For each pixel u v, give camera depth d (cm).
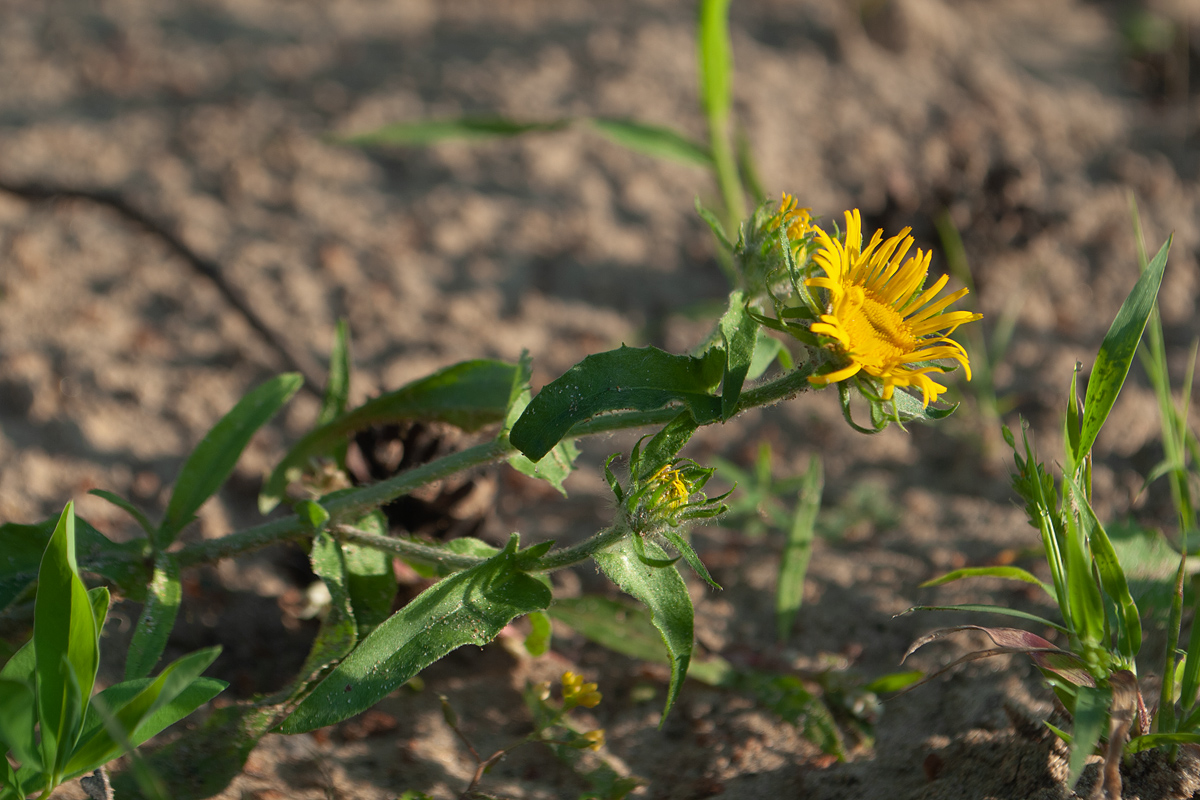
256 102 443
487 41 499
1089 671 187
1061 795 187
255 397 236
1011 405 365
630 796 230
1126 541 252
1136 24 556
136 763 148
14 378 326
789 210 197
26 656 176
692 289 406
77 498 301
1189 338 393
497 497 332
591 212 423
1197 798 184
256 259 381
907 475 353
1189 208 445
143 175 401
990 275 408
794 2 526
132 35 474
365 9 515
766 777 232
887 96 480
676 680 186
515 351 374
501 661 267
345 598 209
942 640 266
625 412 204
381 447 264
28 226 374
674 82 479
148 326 354
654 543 192
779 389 187
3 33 466
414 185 423
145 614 203
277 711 204
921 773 221
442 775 229
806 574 303
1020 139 468
